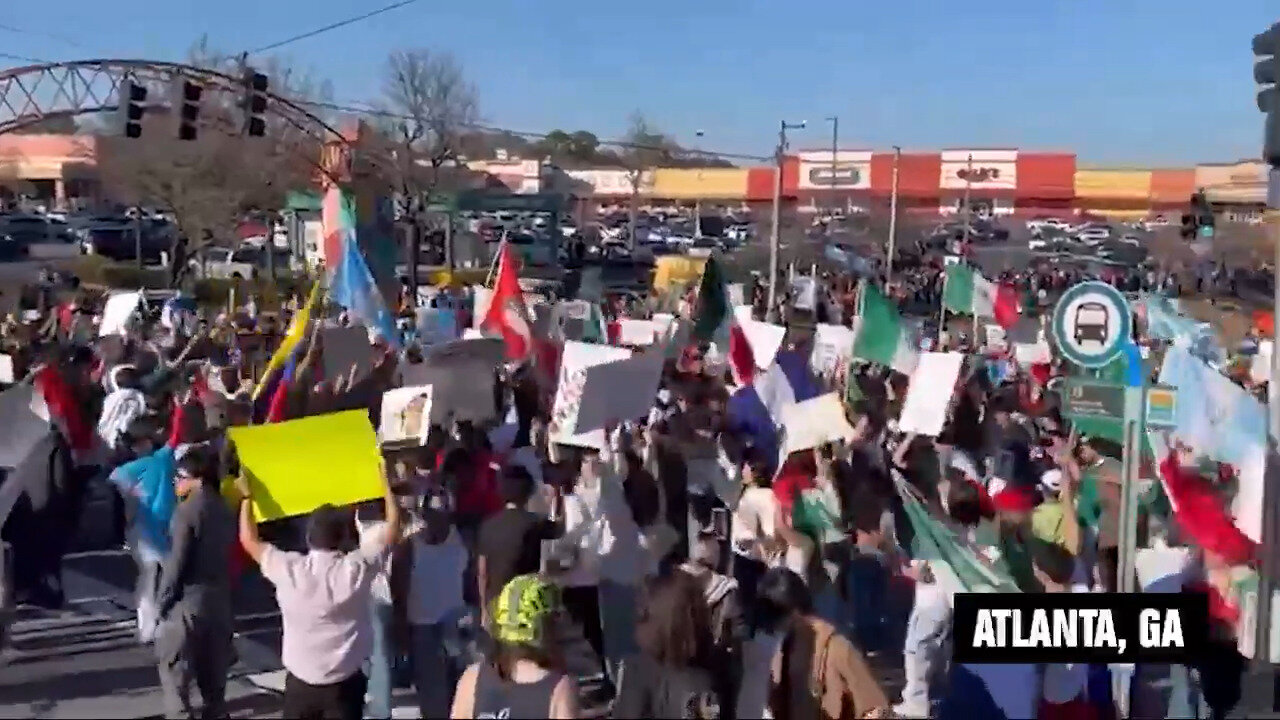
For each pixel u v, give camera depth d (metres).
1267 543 8.72
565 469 9.48
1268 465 8.87
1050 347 20.62
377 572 7.54
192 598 7.88
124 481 9.20
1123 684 8.84
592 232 70.75
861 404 12.47
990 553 8.40
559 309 19.38
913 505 8.90
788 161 87.88
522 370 14.01
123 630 10.70
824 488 9.89
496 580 7.96
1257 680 8.47
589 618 9.19
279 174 47.03
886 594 10.23
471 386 12.80
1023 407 15.27
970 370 15.54
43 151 69.00
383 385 12.57
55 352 12.55
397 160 51.69
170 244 50.47
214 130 42.16
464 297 27.41
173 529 7.93
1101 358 8.87
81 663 9.88
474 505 9.26
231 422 11.47
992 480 11.17
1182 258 64.38
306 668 6.66
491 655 5.44
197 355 17.44
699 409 11.84
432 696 8.16
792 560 9.16
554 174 78.62
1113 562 9.31
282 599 6.70
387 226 23.06
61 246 49.66
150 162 44.84
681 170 93.69
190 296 34.09
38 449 10.66
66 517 10.80
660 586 6.34
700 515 11.02
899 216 73.81
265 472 7.51
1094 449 10.61
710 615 6.32
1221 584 8.58
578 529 9.09
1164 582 8.53
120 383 12.19
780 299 40.41
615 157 121.31
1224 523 8.73
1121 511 8.34
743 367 14.22
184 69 29.55
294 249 47.06
